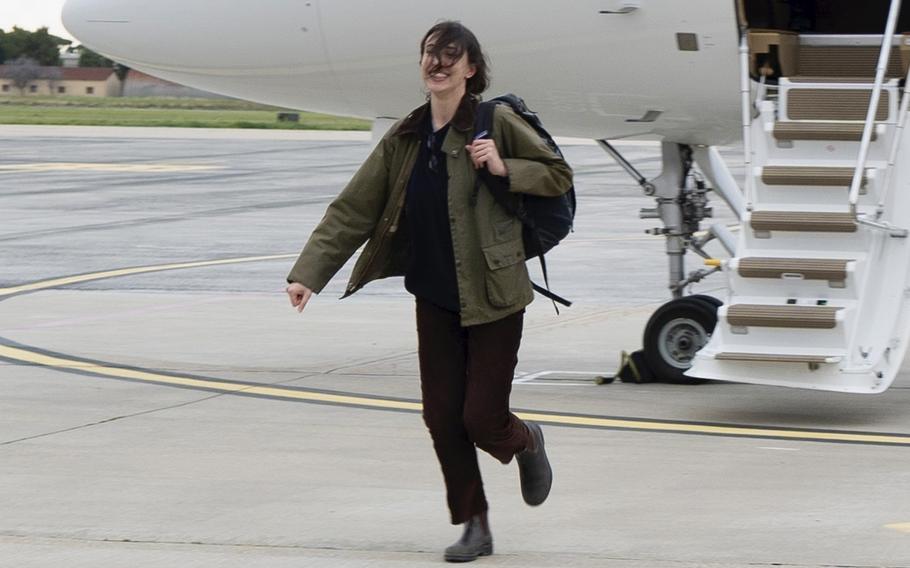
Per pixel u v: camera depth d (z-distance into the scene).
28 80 107.19
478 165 5.24
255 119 75.81
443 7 10.38
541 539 5.98
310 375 10.64
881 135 8.89
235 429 8.50
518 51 10.34
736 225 23.78
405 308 14.59
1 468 7.43
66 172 35.88
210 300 15.16
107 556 5.77
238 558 5.73
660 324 10.16
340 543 5.96
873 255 8.79
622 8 9.87
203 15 11.21
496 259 5.31
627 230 23.08
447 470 5.63
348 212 5.56
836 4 10.53
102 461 7.59
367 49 10.77
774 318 8.51
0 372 10.71
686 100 10.25
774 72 9.84
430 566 5.62
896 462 7.50
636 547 5.84
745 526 6.15
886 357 8.61
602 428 8.55
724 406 9.31
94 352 11.73
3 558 5.75
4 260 18.81
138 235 22.08
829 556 5.67
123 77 107.62
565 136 11.43
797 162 9.22
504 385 5.45
